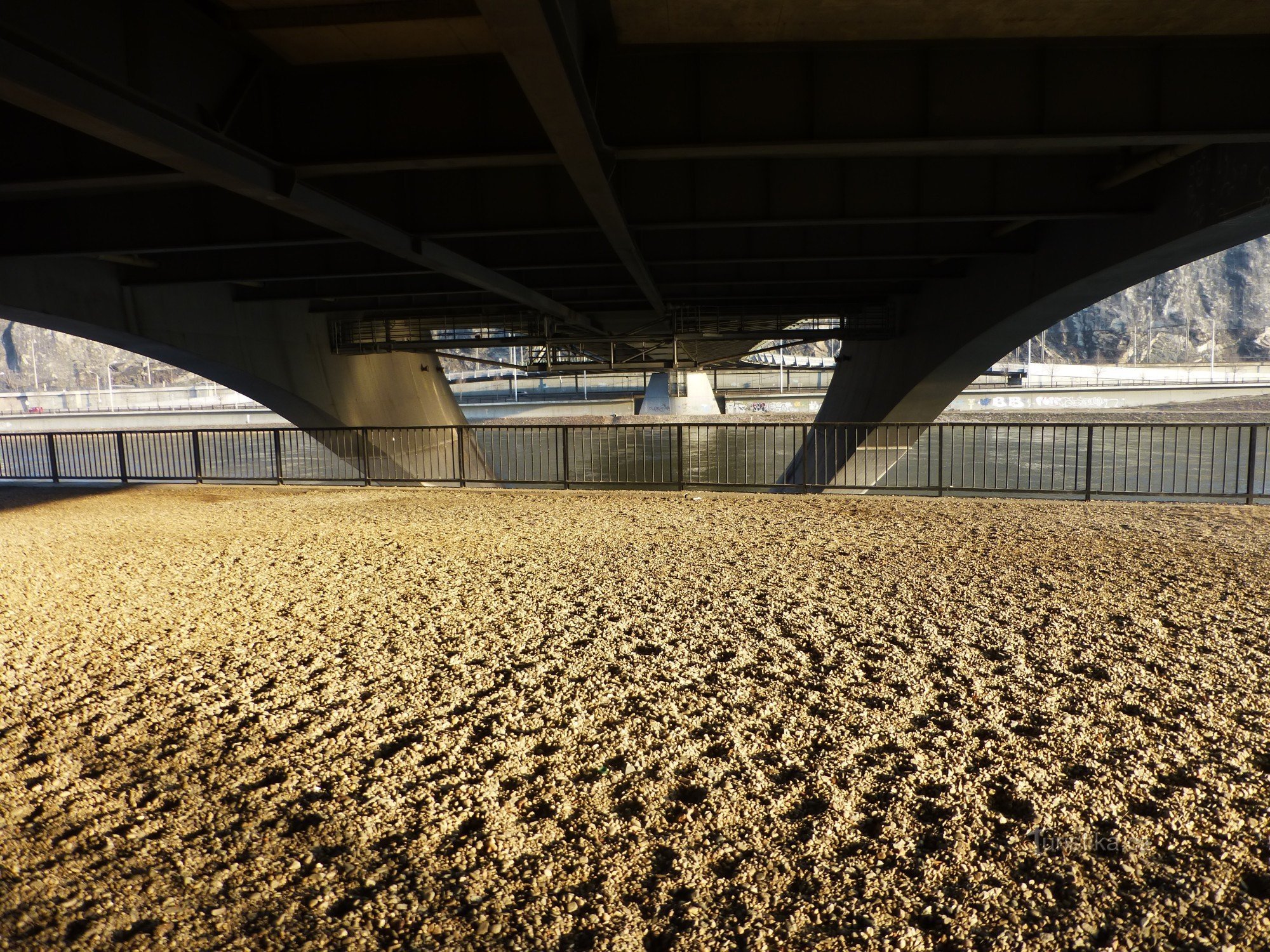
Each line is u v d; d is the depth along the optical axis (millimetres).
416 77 11609
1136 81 11750
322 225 13320
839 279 25469
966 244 20969
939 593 7852
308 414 33500
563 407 103188
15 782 4426
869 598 7703
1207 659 5887
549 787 4254
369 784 4320
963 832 3732
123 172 11727
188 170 9891
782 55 11875
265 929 3156
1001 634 6551
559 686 5633
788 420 86688
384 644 6613
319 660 6262
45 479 22094
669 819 3920
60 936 3121
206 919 3221
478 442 43469
